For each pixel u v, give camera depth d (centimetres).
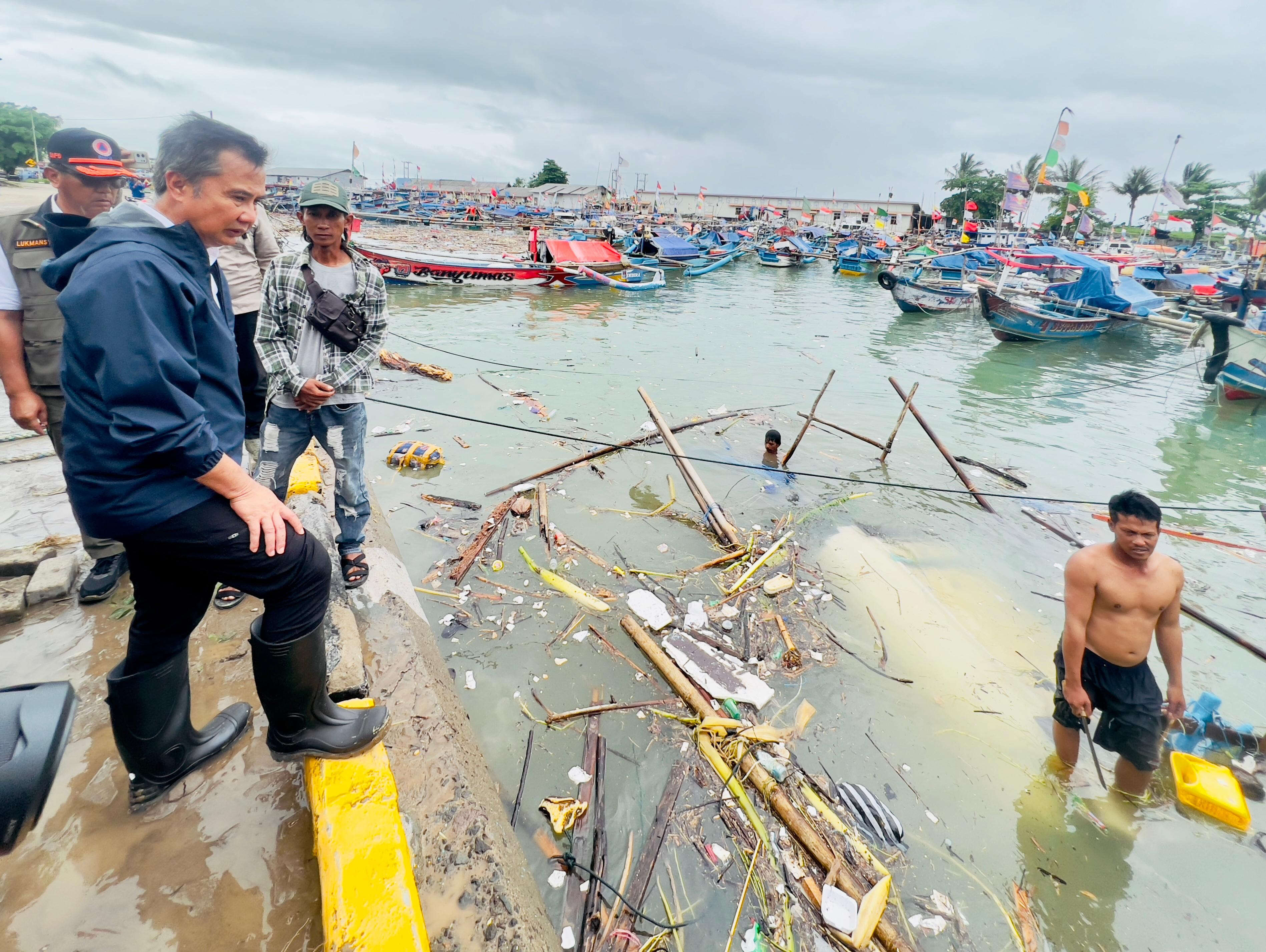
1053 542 688
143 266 164
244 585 195
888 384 1345
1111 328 2217
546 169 10800
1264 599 610
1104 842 352
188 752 249
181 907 213
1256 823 367
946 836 349
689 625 499
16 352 311
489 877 239
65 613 354
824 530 668
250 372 421
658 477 773
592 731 393
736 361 1458
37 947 199
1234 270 3691
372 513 541
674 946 281
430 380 1146
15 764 134
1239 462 1005
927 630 510
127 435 162
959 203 8281
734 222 8319
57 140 289
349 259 362
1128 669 363
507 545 597
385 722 249
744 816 344
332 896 203
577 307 2122
